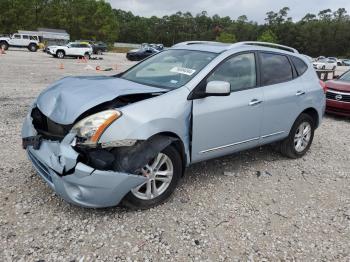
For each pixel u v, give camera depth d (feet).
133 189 12.10
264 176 16.67
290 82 18.02
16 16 225.35
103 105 12.10
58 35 186.09
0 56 94.27
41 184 14.03
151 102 12.34
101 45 162.20
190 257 10.47
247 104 15.31
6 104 28.63
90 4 260.42
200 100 13.61
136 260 10.16
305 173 17.54
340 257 11.00
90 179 10.92
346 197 15.17
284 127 17.84
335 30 389.39
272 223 12.62
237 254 10.78
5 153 17.22
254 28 415.64
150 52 119.24
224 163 17.87
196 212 12.89
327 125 29.14
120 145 11.30
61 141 11.51
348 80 34.19
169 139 12.45
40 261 9.80
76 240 10.80
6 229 11.05
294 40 395.96
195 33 442.50
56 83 14.47
